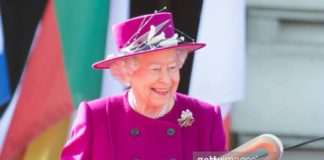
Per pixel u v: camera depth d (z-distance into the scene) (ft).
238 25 42.83
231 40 42.73
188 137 27.48
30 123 41.81
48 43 41.88
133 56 26.40
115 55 27.32
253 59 50.57
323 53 50.80
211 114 28.09
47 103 41.91
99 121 27.27
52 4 41.83
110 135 27.14
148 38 26.68
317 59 50.80
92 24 42.09
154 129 27.20
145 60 26.43
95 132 27.20
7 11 41.37
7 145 41.65
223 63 42.65
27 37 41.65
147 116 27.32
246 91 50.52
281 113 50.67
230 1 42.57
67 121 43.60
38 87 41.88
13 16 41.50
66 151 27.43
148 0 42.19
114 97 27.91
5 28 41.37
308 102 50.78
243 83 43.21
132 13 42.19
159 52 26.32
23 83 41.73
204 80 42.47
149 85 26.50
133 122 27.25
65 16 41.93
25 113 41.81
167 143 27.14
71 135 27.66
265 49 50.52
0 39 41.32
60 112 41.98
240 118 50.44
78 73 42.16
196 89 42.39
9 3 41.42
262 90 50.52
